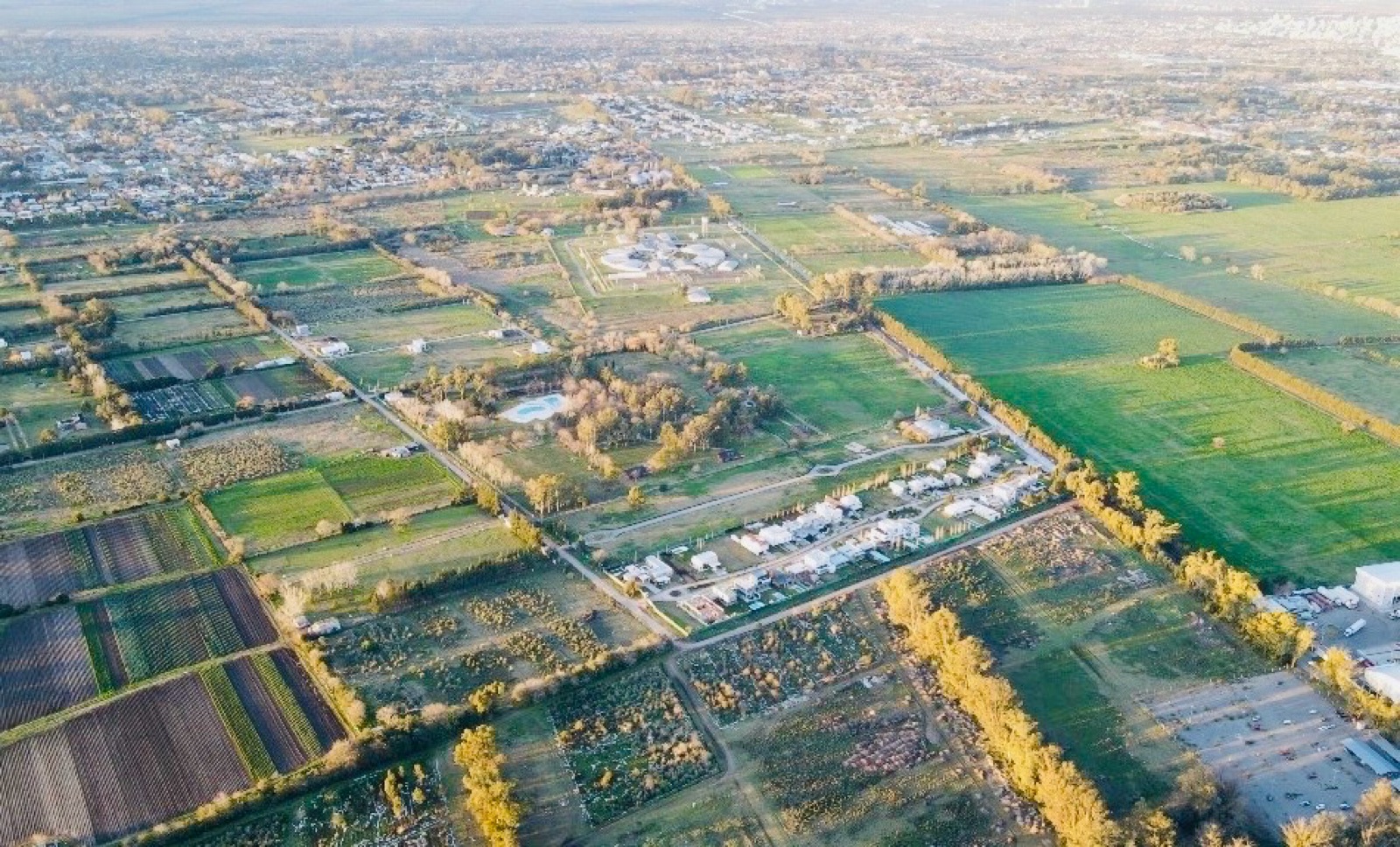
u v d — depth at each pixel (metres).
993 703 168.12
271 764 160.50
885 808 157.25
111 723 167.88
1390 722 167.25
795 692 180.00
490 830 146.25
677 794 158.75
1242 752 167.00
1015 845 151.50
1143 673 185.12
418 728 163.50
